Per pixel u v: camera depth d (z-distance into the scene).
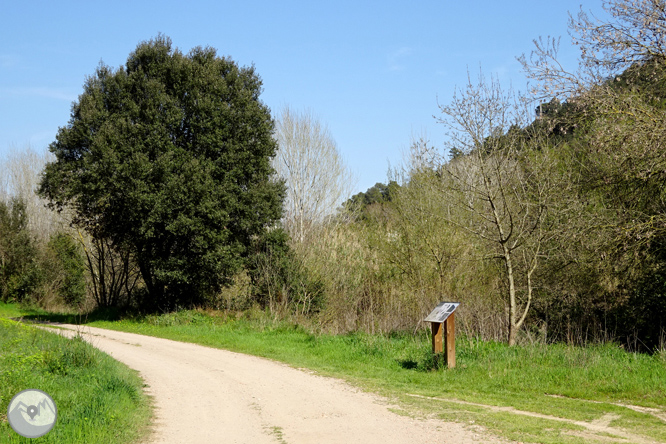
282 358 14.61
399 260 22.33
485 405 9.01
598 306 17.61
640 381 9.95
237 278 28.52
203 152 26.69
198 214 25.23
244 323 22.64
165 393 10.25
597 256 16.19
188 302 27.20
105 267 36.88
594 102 14.09
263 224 27.42
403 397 9.73
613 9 14.16
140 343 18.28
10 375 8.71
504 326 16.66
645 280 16.30
